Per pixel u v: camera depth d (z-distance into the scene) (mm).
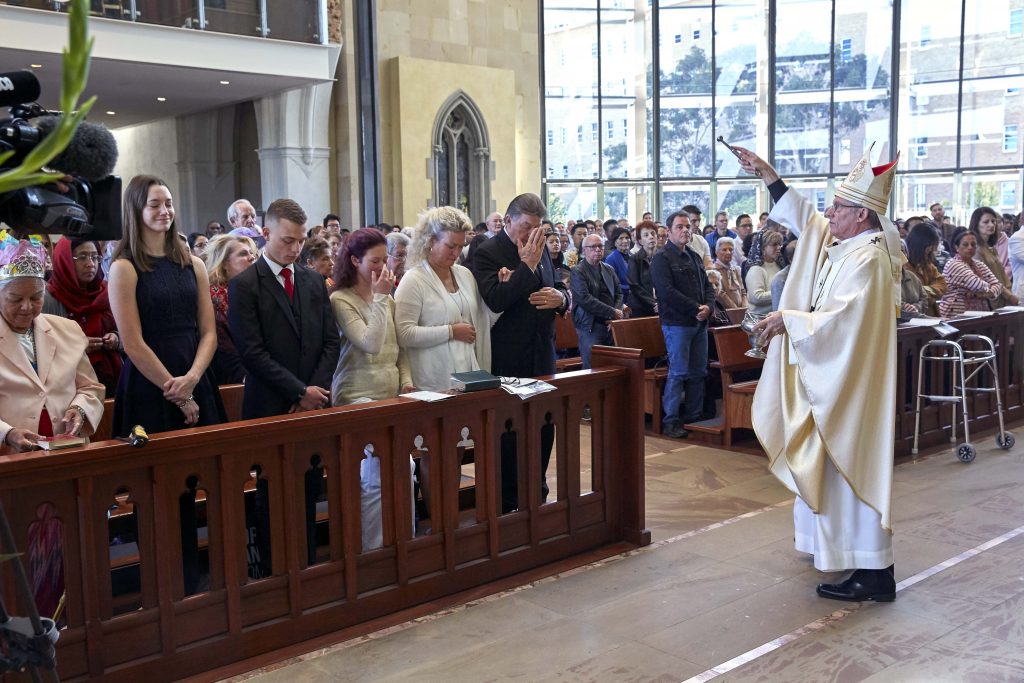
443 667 3289
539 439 4246
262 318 3820
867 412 3764
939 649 3373
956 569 4180
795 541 4203
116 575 3639
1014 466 5996
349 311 4086
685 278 6871
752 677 3172
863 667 3236
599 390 4484
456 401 3912
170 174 16188
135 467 3080
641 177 18516
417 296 4258
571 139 18062
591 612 3760
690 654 3357
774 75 18500
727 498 5406
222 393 4434
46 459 2873
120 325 3525
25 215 1329
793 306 4105
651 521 4988
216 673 3256
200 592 3398
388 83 14734
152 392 3602
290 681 3197
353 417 3596
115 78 11883
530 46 16828
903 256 3998
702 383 7117
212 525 3281
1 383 3346
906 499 5297
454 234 4250
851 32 18203
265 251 3922
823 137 18594
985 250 7930
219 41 11430
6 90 1350
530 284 4453
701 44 18281
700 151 18578
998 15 17516
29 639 1307
